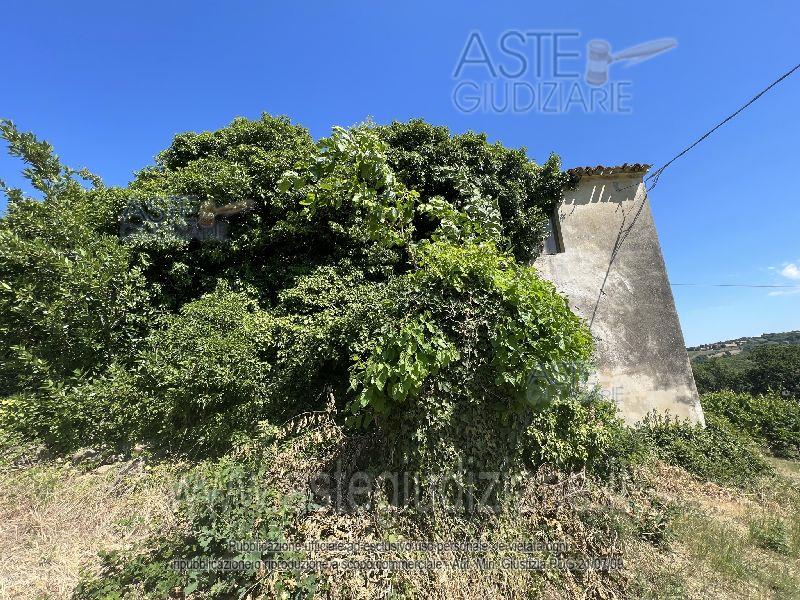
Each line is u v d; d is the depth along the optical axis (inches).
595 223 319.9
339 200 184.4
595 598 114.2
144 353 195.8
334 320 197.6
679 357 293.0
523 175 315.3
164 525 128.6
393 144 306.0
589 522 134.0
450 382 137.6
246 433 176.7
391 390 127.6
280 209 256.1
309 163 178.2
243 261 258.4
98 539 132.0
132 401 184.1
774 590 123.7
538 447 148.7
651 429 249.9
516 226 300.5
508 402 140.5
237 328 199.5
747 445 249.9
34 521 139.9
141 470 169.3
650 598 113.3
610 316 300.5
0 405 195.2
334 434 146.6
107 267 208.5
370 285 232.4
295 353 196.2
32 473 168.4
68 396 184.5
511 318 139.3
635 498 154.0
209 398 179.5
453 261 145.6
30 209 225.0
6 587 111.4
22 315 202.7
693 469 213.9
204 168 259.4
